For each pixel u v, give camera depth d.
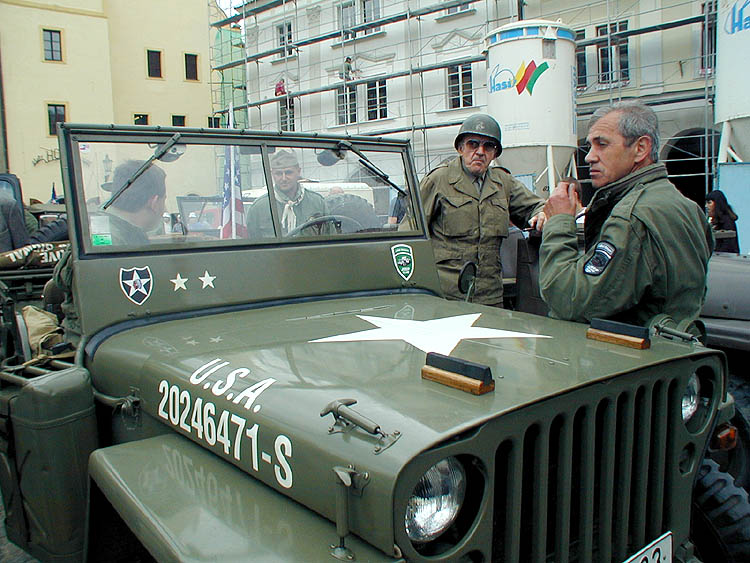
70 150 2.39
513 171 12.18
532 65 11.52
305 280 2.69
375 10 17.88
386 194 3.08
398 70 17.17
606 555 1.68
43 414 1.98
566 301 2.34
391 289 2.94
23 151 24.20
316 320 2.30
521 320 2.31
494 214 3.85
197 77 28.36
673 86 12.95
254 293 2.55
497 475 1.57
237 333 2.14
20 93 24.06
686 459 1.95
